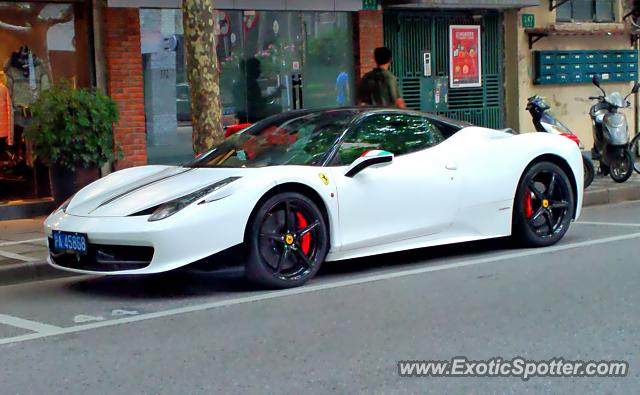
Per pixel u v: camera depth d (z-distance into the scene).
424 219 7.74
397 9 14.37
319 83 13.67
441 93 14.96
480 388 4.70
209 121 9.78
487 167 8.12
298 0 13.09
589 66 16.23
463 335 5.68
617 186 12.58
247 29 12.92
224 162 7.68
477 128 8.31
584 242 8.80
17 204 11.20
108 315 6.55
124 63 11.71
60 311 6.75
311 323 6.08
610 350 5.29
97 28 11.60
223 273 7.53
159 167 8.05
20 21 11.17
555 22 15.88
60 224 7.09
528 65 15.65
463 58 15.15
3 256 8.43
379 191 7.46
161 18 12.11
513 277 7.31
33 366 5.34
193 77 9.77
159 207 6.74
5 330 6.21
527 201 8.41
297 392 4.72
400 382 4.82
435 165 7.81
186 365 5.25
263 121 8.20
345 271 7.78
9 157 11.22
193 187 6.91
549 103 15.95
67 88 10.66
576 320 5.96
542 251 8.38
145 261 6.67
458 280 7.27
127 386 4.92
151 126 12.12
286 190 7.05
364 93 10.36
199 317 6.36
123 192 7.27
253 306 6.61
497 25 15.52
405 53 14.53
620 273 7.36
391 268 7.86
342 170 7.33
